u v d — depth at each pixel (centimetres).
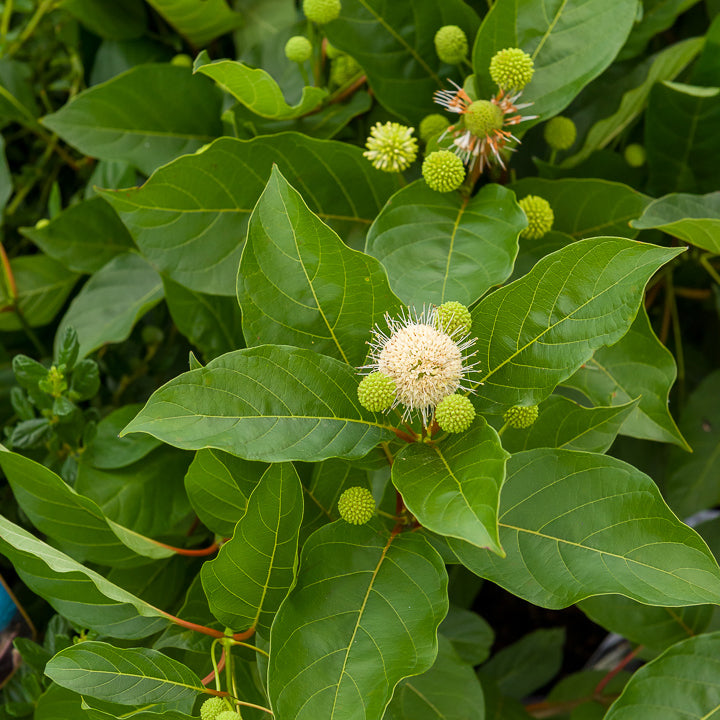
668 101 71
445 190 65
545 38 66
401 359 58
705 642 64
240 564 60
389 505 67
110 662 58
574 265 57
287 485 58
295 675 57
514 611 96
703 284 77
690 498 74
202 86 74
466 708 69
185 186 66
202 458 61
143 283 75
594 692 81
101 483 69
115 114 73
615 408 63
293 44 70
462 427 57
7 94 81
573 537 59
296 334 60
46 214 87
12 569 76
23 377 69
